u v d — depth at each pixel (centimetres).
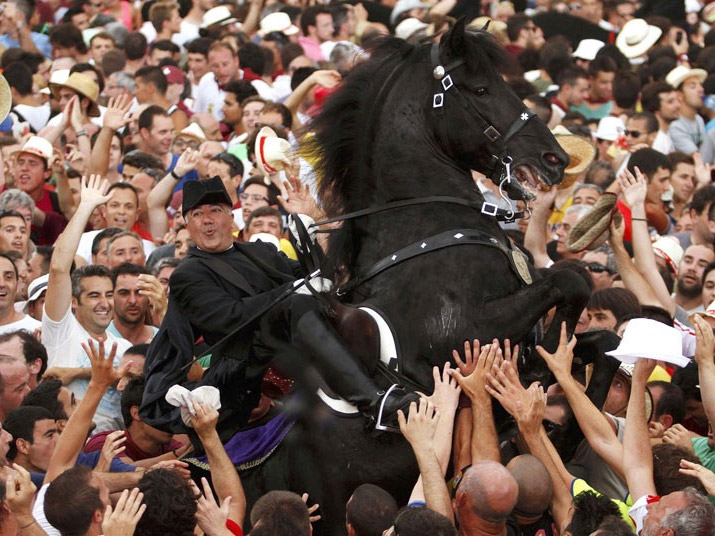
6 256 2108
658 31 3872
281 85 3328
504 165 1438
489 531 1284
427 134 1460
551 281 1388
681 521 1249
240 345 1474
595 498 1298
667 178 2656
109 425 1788
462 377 1371
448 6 3850
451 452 1413
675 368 1931
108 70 3253
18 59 3275
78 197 2523
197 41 3462
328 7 3725
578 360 1512
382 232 1465
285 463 1467
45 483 1448
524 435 1380
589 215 1934
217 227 1526
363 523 1293
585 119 3241
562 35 3875
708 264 2206
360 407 1380
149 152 2806
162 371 1510
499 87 1452
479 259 1420
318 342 1397
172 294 1509
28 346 1772
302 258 1475
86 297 1936
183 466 1472
